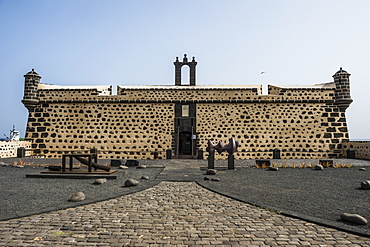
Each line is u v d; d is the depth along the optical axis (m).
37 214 4.97
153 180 8.86
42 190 7.23
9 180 8.94
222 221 4.67
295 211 5.19
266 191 7.16
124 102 19.41
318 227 4.38
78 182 8.59
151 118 19.31
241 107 19.34
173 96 19.62
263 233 4.10
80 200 5.94
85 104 19.39
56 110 19.31
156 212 5.18
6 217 4.66
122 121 19.27
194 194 6.82
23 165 13.24
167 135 19.16
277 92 20.30
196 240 3.82
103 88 21.12
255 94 19.56
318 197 6.45
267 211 5.29
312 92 19.38
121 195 6.57
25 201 5.93
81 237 3.90
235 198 6.26
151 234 4.04
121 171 10.91
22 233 4.02
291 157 18.80
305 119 19.17
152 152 18.97
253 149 18.89
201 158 18.58
